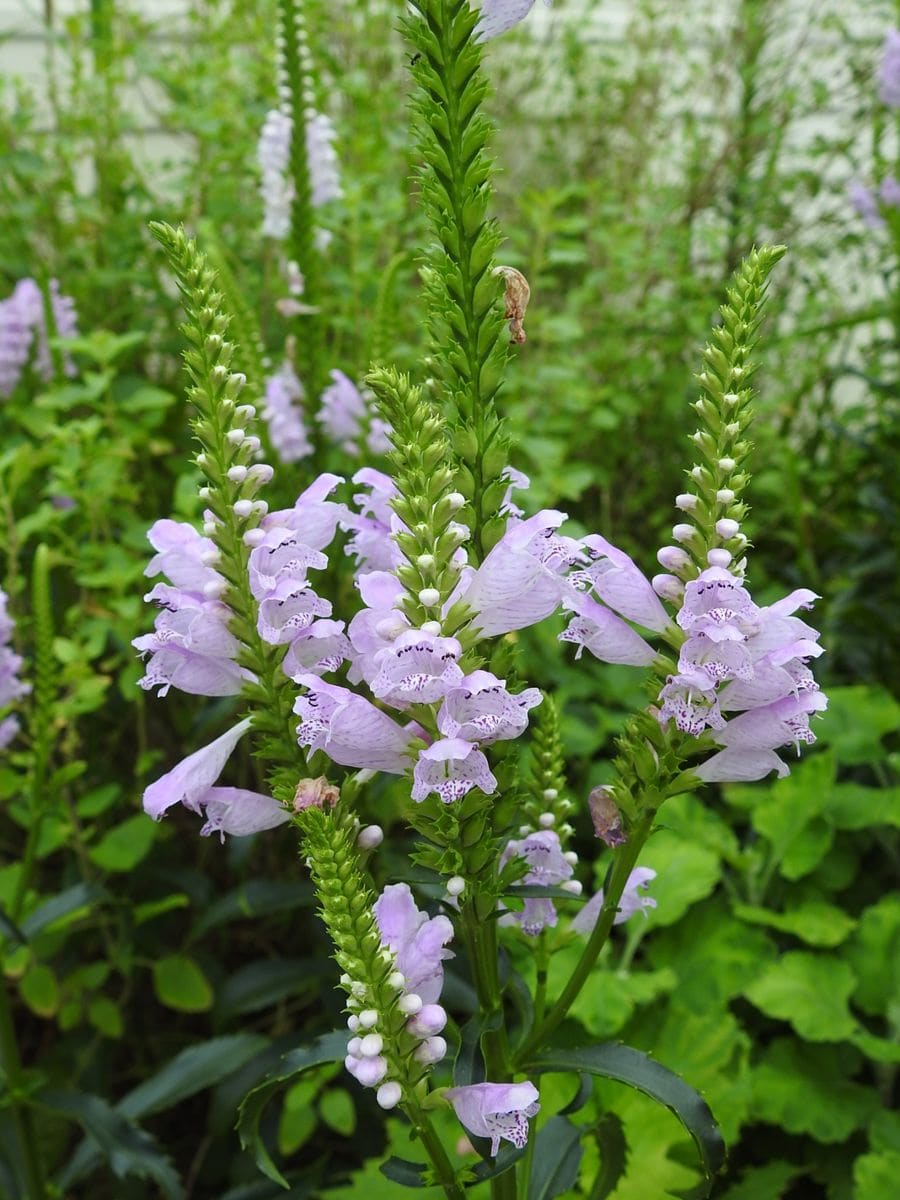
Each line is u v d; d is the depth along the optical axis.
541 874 0.24
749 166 0.84
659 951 0.48
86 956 0.54
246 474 0.20
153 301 0.65
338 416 0.47
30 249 0.66
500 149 0.85
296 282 0.48
